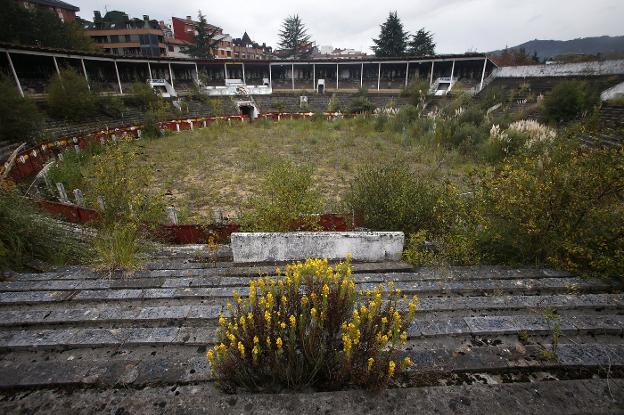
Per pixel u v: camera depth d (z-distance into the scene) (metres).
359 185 7.24
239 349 2.17
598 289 4.23
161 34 53.53
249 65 53.50
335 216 6.70
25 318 3.33
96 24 53.28
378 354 2.30
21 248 5.09
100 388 2.35
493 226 5.58
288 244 5.26
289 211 6.38
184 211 9.49
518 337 3.07
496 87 34.94
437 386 2.34
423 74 49.59
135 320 3.33
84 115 25.75
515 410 2.13
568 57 53.81
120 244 5.11
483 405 2.15
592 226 4.89
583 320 3.26
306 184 6.78
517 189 5.36
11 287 4.08
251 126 30.69
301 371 2.34
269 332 2.30
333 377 2.40
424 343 3.00
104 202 6.78
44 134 17.28
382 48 60.56
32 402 2.22
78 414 2.11
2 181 6.34
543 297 3.79
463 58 40.53
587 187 4.77
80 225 6.64
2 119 15.81
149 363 2.54
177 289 4.03
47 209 7.45
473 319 3.25
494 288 4.15
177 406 2.14
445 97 38.75
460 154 16.98
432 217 6.37
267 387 2.39
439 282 4.32
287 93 46.12
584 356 2.69
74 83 25.31
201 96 40.72
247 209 9.88
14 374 2.44
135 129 24.66
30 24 38.25
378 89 46.31
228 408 2.12
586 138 12.78
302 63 46.28
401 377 2.49
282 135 25.34
